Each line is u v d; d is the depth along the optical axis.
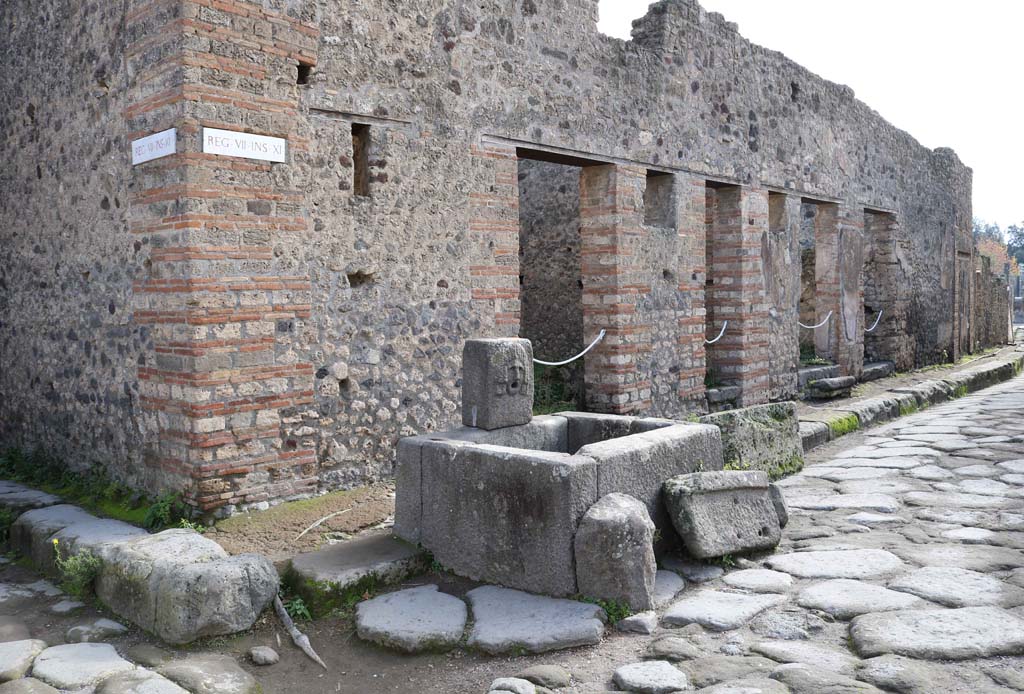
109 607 4.11
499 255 7.05
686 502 4.34
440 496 4.41
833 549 4.63
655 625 3.69
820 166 11.80
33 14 6.61
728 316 10.09
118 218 5.61
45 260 6.60
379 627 3.69
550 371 9.64
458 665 3.47
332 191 5.80
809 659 3.22
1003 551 4.47
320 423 5.75
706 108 9.36
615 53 8.16
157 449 5.32
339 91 5.82
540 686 3.20
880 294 14.89
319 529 4.87
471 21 6.79
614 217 8.20
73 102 6.09
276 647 3.71
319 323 5.73
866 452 7.65
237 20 5.14
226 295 5.10
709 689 3.03
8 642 3.68
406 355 6.30
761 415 6.67
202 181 4.98
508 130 7.10
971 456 7.11
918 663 3.11
